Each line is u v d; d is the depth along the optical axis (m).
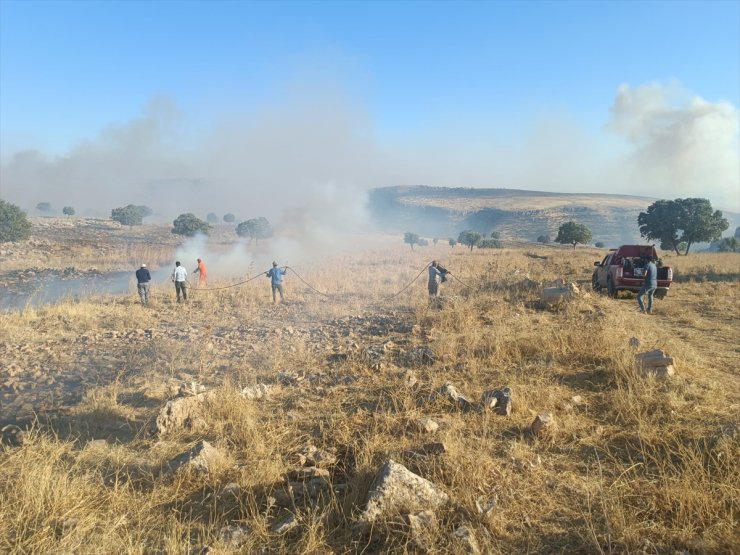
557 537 3.28
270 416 5.71
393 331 10.62
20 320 12.41
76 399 6.66
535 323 10.30
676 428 4.68
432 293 14.41
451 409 5.65
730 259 28.16
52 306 14.47
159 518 3.65
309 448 4.72
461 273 20.23
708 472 3.80
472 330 9.46
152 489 4.08
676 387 5.73
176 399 5.65
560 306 12.08
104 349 9.70
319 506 3.68
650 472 4.05
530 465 4.19
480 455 4.24
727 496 3.50
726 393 5.66
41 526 3.46
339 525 3.42
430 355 7.84
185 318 13.37
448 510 3.48
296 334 10.88
